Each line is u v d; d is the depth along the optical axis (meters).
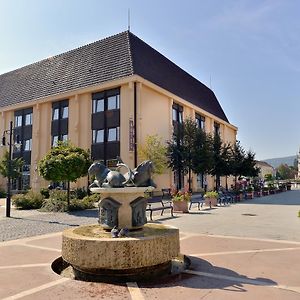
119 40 34.12
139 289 5.08
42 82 39.31
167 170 32.50
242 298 4.63
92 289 5.09
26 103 37.72
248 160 39.22
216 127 48.66
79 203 19.19
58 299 4.66
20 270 6.18
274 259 6.84
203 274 5.82
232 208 19.94
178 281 5.46
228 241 8.94
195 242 8.80
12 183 38.72
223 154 36.78
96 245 5.53
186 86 42.19
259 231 10.79
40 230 11.50
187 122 33.81
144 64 33.25
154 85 31.16
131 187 6.59
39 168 18.50
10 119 40.38
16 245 8.68
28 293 4.91
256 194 33.34
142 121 29.56
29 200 19.95
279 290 4.96
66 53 39.75
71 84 34.81
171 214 15.97
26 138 38.31
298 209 19.12
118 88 30.45
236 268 6.18
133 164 28.45
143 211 6.84
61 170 17.77
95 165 7.23
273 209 19.19
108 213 6.66
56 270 6.58
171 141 33.16
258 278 5.56
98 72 33.00
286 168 115.56
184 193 20.12
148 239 5.62
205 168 32.41
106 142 30.59
